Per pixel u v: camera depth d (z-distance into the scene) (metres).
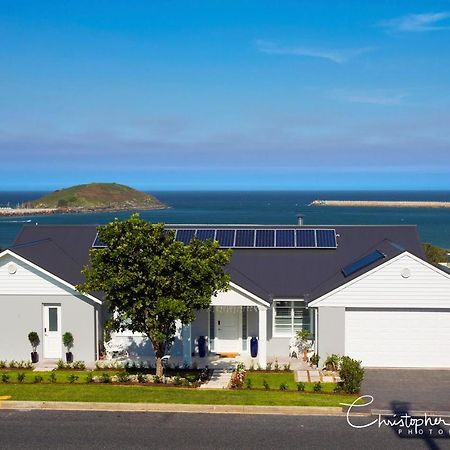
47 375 20.23
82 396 16.36
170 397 16.34
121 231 17.73
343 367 18.11
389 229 26.53
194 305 17.77
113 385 18.12
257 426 14.44
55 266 23.19
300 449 13.05
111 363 22.12
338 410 15.54
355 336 21.80
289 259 24.97
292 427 14.39
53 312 22.80
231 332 23.75
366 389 18.44
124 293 17.50
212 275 17.78
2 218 166.62
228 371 21.03
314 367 21.70
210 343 23.77
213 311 23.67
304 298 22.78
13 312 22.67
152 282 17.50
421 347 21.64
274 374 20.86
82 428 14.23
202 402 15.84
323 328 21.73
